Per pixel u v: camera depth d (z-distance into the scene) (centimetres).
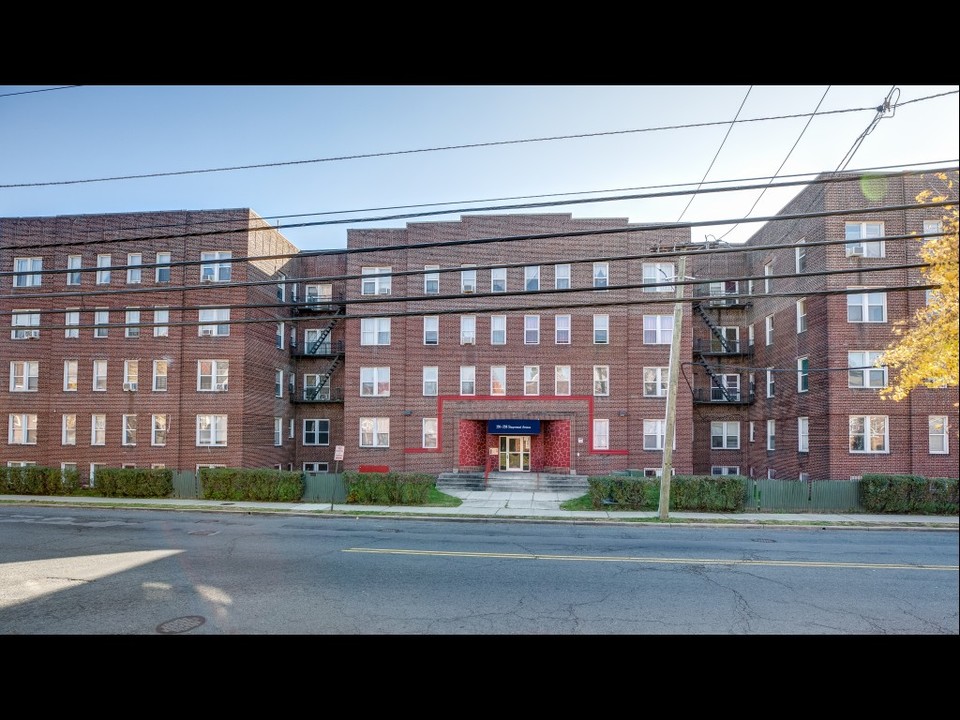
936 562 1258
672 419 1903
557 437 2933
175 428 2908
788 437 2814
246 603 937
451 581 1068
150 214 2994
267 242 3172
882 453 2400
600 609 914
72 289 3020
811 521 1869
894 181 2436
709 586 1045
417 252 3047
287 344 3394
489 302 2980
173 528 1716
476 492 2636
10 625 843
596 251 2953
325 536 1569
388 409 2998
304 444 3438
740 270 3362
